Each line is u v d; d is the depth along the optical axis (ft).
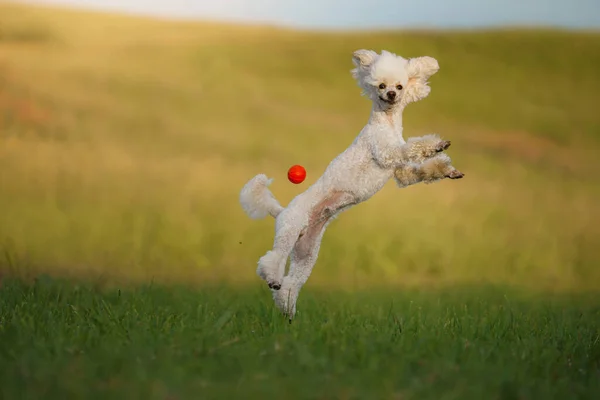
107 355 17.37
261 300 26.78
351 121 113.91
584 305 40.68
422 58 23.59
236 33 145.59
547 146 108.47
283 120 111.04
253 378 16.19
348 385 15.85
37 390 14.88
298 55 136.67
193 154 95.61
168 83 119.65
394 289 49.78
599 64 136.87
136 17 147.74
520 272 61.98
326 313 26.20
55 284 31.53
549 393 15.94
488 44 143.23
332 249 65.21
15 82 111.24
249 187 24.62
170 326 21.42
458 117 116.37
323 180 23.57
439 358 18.16
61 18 140.05
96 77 118.11
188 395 14.96
